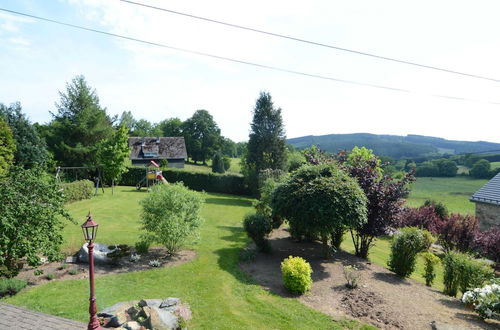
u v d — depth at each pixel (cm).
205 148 7450
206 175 3672
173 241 1252
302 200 1270
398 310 914
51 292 903
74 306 826
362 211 1266
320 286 1078
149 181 3434
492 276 1163
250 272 1191
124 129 2897
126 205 2302
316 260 1362
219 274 1123
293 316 855
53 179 1176
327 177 1376
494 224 2125
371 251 1758
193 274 1105
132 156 5497
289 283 1011
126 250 1239
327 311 897
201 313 845
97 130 3425
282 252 1464
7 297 859
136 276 1055
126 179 3631
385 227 1461
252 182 3409
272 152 3575
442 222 2047
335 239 1570
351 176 1543
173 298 858
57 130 3356
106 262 1147
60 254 1098
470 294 952
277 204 1360
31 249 951
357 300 972
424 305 967
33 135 3070
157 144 5862
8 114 2958
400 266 1263
